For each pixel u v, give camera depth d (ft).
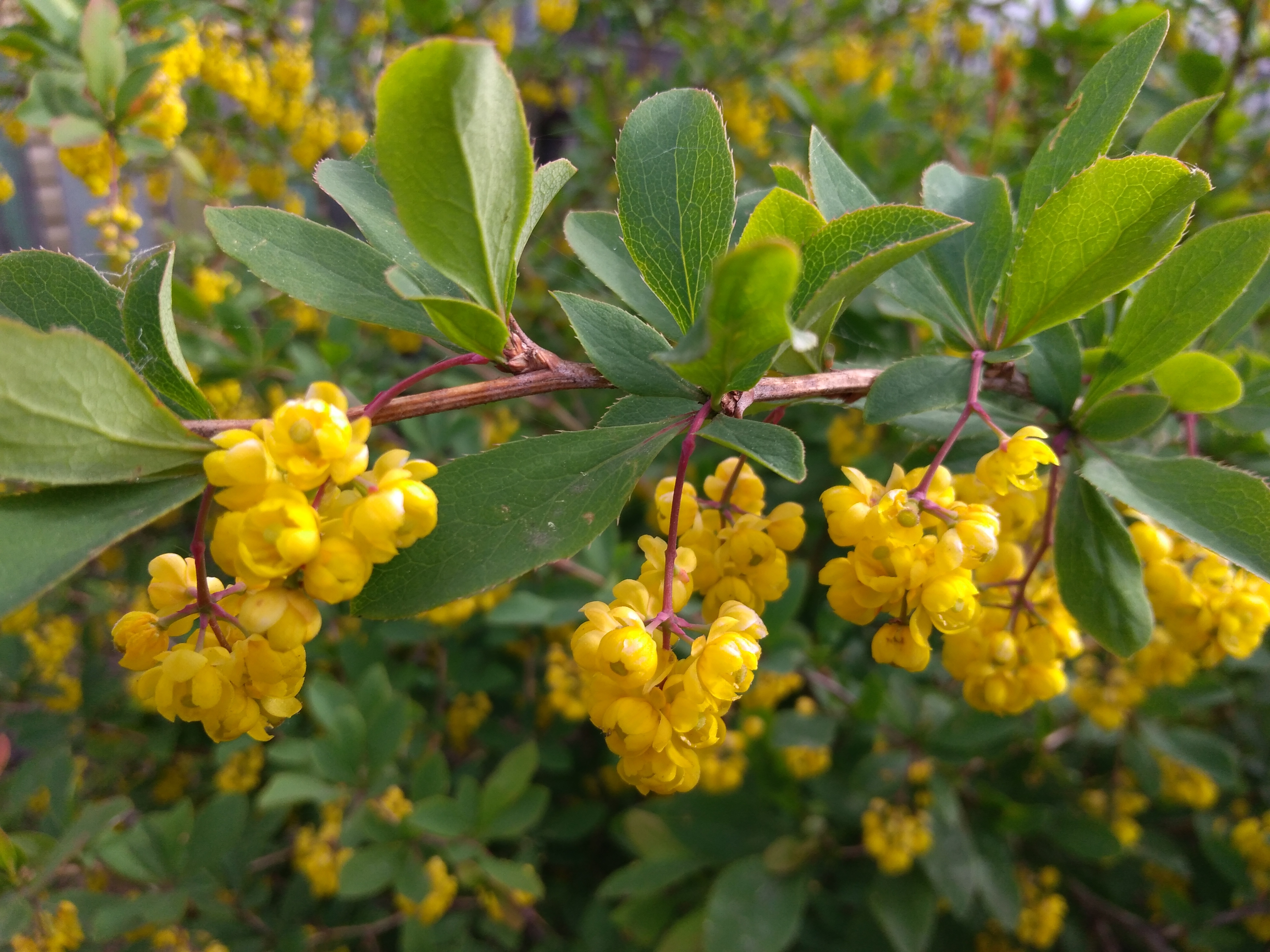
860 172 0.98
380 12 1.07
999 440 0.36
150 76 0.59
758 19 1.19
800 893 0.75
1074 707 0.76
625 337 0.30
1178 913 0.78
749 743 0.78
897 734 0.76
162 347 0.26
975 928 0.82
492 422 1.04
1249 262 0.31
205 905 0.66
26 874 0.55
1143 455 0.33
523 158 0.24
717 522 0.32
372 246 0.31
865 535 0.29
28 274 0.27
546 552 0.25
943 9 1.19
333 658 0.89
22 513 0.22
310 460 0.24
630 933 0.82
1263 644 0.66
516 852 0.92
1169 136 0.38
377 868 0.67
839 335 0.51
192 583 0.27
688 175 0.29
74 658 1.03
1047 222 0.30
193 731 0.90
